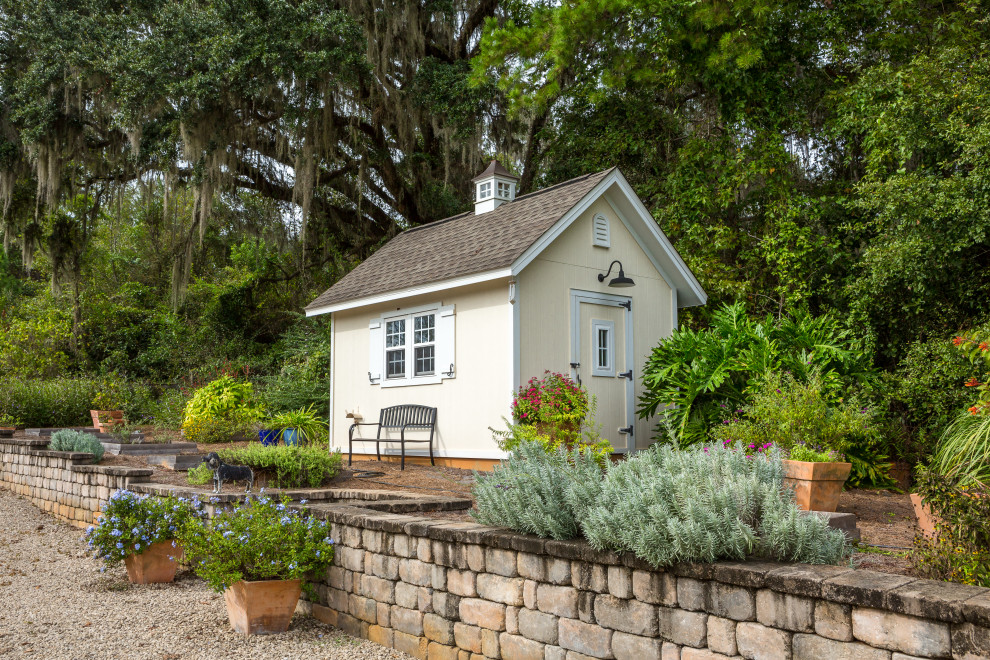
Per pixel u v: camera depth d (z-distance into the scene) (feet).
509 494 13.67
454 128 59.77
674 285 43.16
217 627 16.78
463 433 37.14
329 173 67.41
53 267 67.67
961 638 8.20
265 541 16.35
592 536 11.71
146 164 60.75
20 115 55.16
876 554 16.94
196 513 21.89
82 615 17.78
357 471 32.78
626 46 56.29
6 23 56.95
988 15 42.73
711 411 32.42
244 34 51.37
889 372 44.65
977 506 12.85
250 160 64.95
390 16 57.62
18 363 64.03
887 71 42.39
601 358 38.73
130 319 76.54
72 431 36.37
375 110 61.00
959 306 41.16
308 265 72.54
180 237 79.25
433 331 39.83
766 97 49.67
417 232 50.31
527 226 37.45
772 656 9.83
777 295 50.16
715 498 11.37
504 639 13.23
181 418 51.31
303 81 54.60
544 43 54.90
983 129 35.22
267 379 62.80
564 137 61.46
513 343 34.68
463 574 14.07
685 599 10.78
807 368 31.50
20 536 28.17
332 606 17.22
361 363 44.70
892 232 40.78
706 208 51.47
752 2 47.24
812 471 21.75
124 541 20.75
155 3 54.80
